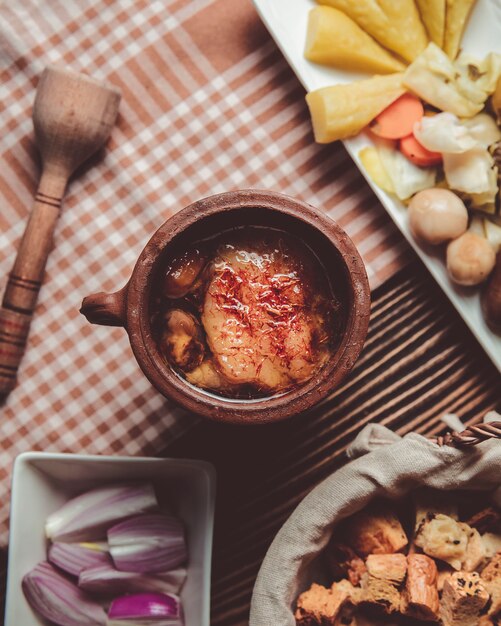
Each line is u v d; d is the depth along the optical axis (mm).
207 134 611
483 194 573
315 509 554
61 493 588
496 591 558
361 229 607
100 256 608
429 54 577
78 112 581
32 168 611
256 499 604
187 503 588
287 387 519
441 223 562
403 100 583
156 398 605
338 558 570
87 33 612
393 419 604
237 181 611
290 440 605
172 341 514
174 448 604
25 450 603
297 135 611
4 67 612
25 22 611
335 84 589
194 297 524
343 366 504
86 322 607
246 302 521
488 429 531
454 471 552
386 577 551
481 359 605
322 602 550
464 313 578
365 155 586
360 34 581
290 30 588
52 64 610
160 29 612
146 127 612
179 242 518
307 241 525
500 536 573
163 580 586
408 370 605
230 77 612
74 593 584
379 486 552
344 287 516
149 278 503
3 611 597
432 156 579
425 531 561
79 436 604
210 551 565
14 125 611
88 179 611
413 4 579
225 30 611
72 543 587
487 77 581
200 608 566
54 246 608
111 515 583
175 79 612
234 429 605
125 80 612
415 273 607
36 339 606
